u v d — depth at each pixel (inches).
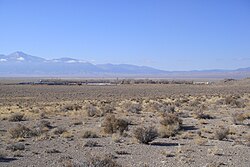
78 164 616.4
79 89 4899.1
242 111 1879.9
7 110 2047.2
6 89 4707.2
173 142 968.9
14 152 813.2
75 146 901.8
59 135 1087.6
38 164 700.7
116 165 613.0
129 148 877.8
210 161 727.1
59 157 760.3
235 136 1071.6
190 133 1109.7
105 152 821.9
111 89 4938.5
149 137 948.6
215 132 1067.3
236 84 5521.7
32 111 1920.5
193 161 729.0
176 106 2219.5
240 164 707.4
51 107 2209.6
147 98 3122.5
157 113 1747.0
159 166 684.1
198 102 2410.2
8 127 1315.2
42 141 981.8
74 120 1530.5
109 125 1131.9
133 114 1745.8
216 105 2279.8
